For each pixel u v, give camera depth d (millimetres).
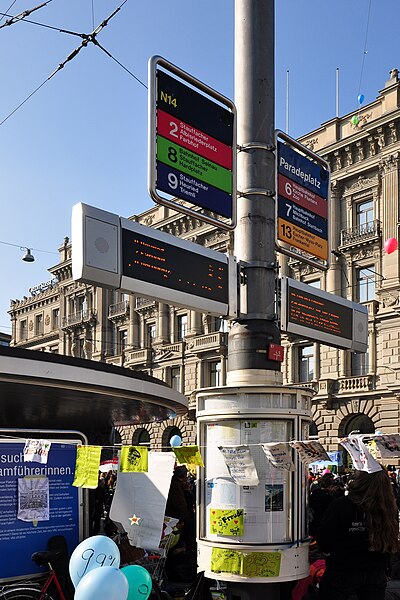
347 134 32938
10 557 6141
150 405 11016
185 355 41188
